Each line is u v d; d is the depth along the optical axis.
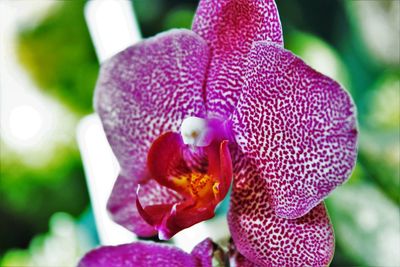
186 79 0.27
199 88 0.27
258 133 0.26
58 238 0.65
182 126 0.26
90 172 0.41
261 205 0.26
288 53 0.24
